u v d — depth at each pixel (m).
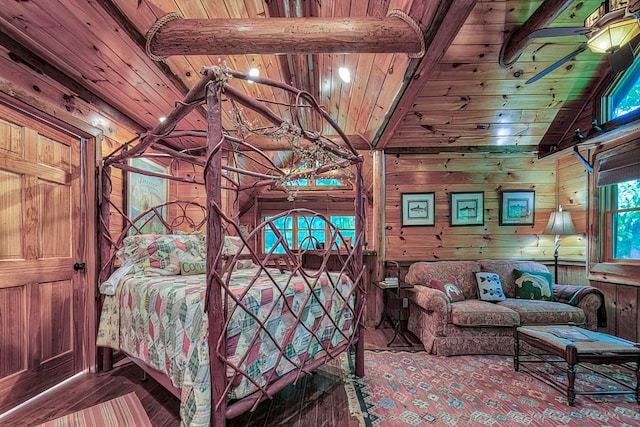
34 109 2.17
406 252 4.33
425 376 2.61
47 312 2.35
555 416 2.03
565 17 2.95
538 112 3.91
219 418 1.48
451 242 4.34
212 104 1.52
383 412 2.06
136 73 2.43
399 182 4.38
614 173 3.40
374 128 3.80
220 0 2.19
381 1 2.13
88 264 2.67
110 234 2.80
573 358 2.17
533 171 4.36
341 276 2.35
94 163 2.71
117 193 3.11
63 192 2.52
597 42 2.15
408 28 1.92
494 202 4.35
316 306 2.13
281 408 2.12
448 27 1.82
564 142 3.94
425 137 4.23
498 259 4.29
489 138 4.26
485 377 2.59
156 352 1.87
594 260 3.66
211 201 1.49
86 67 2.34
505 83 3.53
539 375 2.62
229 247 3.14
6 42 1.97
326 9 2.66
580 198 3.93
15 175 2.14
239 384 1.59
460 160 4.38
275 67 3.34
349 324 2.47
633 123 2.93
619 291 3.38
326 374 2.64
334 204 8.39
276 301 1.79
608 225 3.59
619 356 2.18
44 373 2.31
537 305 3.25
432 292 3.21
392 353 3.14
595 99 3.61
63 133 2.52
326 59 3.25
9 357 2.08
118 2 1.74
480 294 3.54
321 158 2.31
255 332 1.68
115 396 2.24
